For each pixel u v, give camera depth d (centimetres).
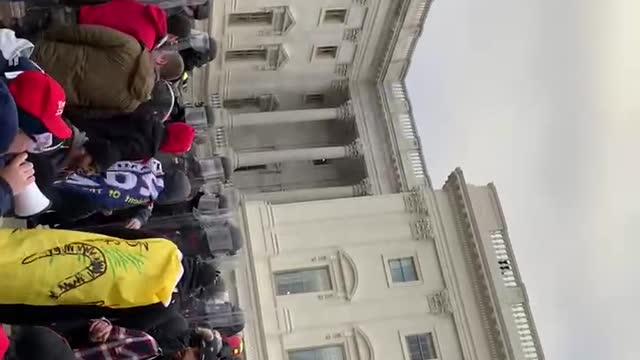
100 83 902
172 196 1088
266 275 2158
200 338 970
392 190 3066
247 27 2883
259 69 3081
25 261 725
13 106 648
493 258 2223
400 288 2203
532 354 2183
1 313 754
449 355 2153
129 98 923
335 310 2155
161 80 1090
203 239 1238
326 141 3312
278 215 2231
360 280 2195
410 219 2292
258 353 2062
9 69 750
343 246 2227
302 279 2186
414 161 3095
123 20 1027
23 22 1061
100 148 904
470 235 2259
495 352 2178
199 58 1302
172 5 1248
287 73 3134
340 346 2136
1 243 727
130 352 834
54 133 705
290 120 3125
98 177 971
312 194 3003
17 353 653
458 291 2222
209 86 3084
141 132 955
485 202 2288
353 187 3048
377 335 2145
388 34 3039
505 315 2169
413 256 2250
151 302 797
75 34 913
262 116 3094
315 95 3297
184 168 1230
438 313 2192
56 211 945
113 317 822
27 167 725
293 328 2112
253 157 3014
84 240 767
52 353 669
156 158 1123
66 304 756
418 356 2145
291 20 2891
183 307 1143
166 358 886
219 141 2984
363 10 2944
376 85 3222
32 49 826
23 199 754
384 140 3141
